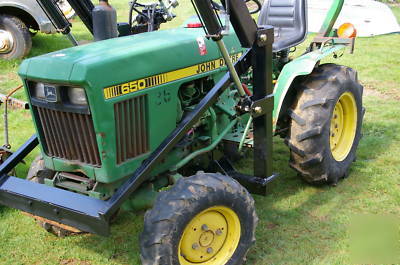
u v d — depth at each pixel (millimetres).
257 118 3254
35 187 2939
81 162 2867
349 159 4215
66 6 10336
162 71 2975
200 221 2779
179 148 3273
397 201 3848
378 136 5227
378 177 4250
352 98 4148
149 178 3117
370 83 7383
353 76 4121
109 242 3486
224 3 2832
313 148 3754
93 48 2902
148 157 2844
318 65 4180
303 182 4242
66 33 3537
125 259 3287
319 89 3812
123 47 2895
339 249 3260
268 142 3299
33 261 3281
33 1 8953
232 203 2822
